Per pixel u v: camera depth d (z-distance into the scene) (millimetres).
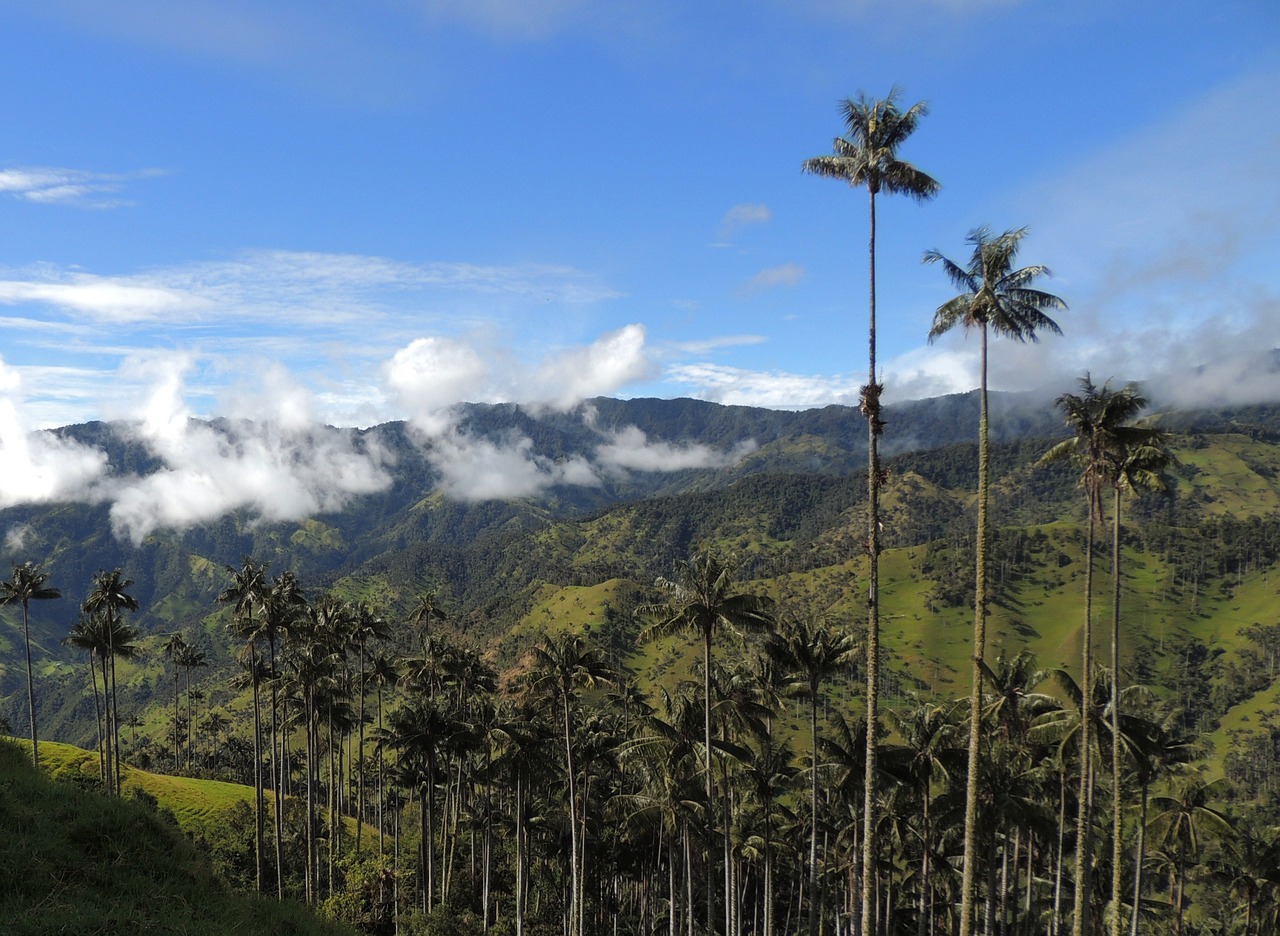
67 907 16984
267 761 142500
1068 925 66312
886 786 46875
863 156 31406
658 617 44594
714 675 52969
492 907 70188
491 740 58750
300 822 83062
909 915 69312
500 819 68688
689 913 53188
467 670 78562
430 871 56250
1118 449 37875
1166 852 62094
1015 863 55812
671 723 51469
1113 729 39500
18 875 17953
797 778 50906
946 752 45750
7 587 69250
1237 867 61156
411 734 57062
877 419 32625
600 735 59031
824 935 73188
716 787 59312
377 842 87938
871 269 31828
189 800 83438
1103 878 64375
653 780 54312
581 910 51625
